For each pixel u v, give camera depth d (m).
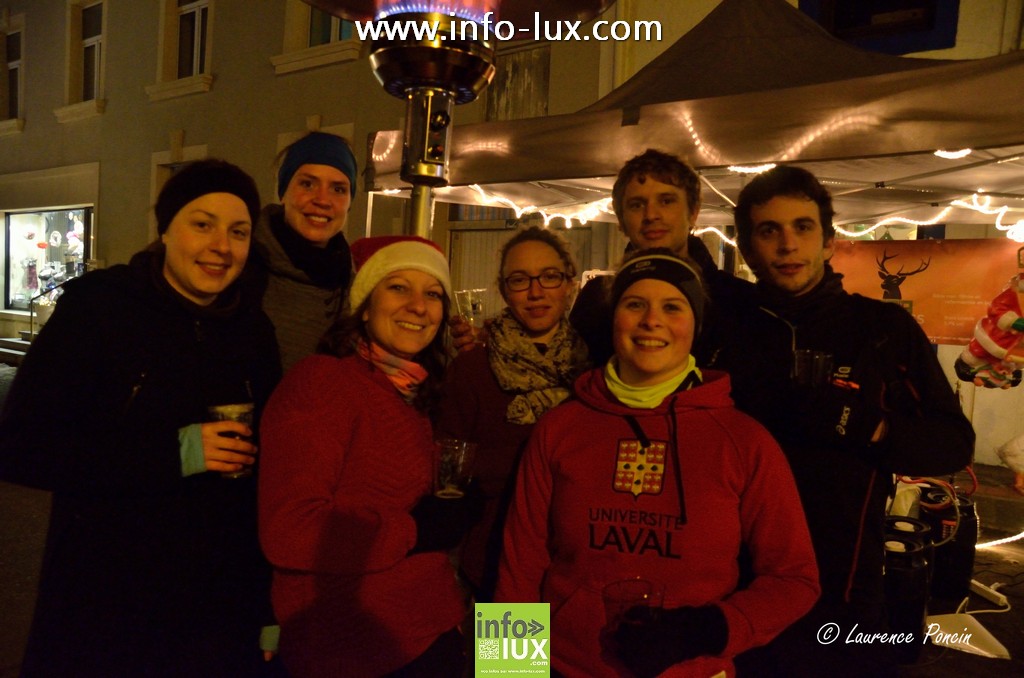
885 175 4.37
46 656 1.42
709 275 2.10
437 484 1.60
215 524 1.54
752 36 4.12
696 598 1.43
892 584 2.53
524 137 3.94
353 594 1.48
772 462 1.48
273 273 2.08
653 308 1.53
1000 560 4.24
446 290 1.70
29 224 13.55
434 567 1.63
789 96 3.20
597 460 1.54
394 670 1.51
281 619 1.50
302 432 1.44
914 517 3.51
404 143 2.38
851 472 1.63
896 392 1.70
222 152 10.16
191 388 1.53
